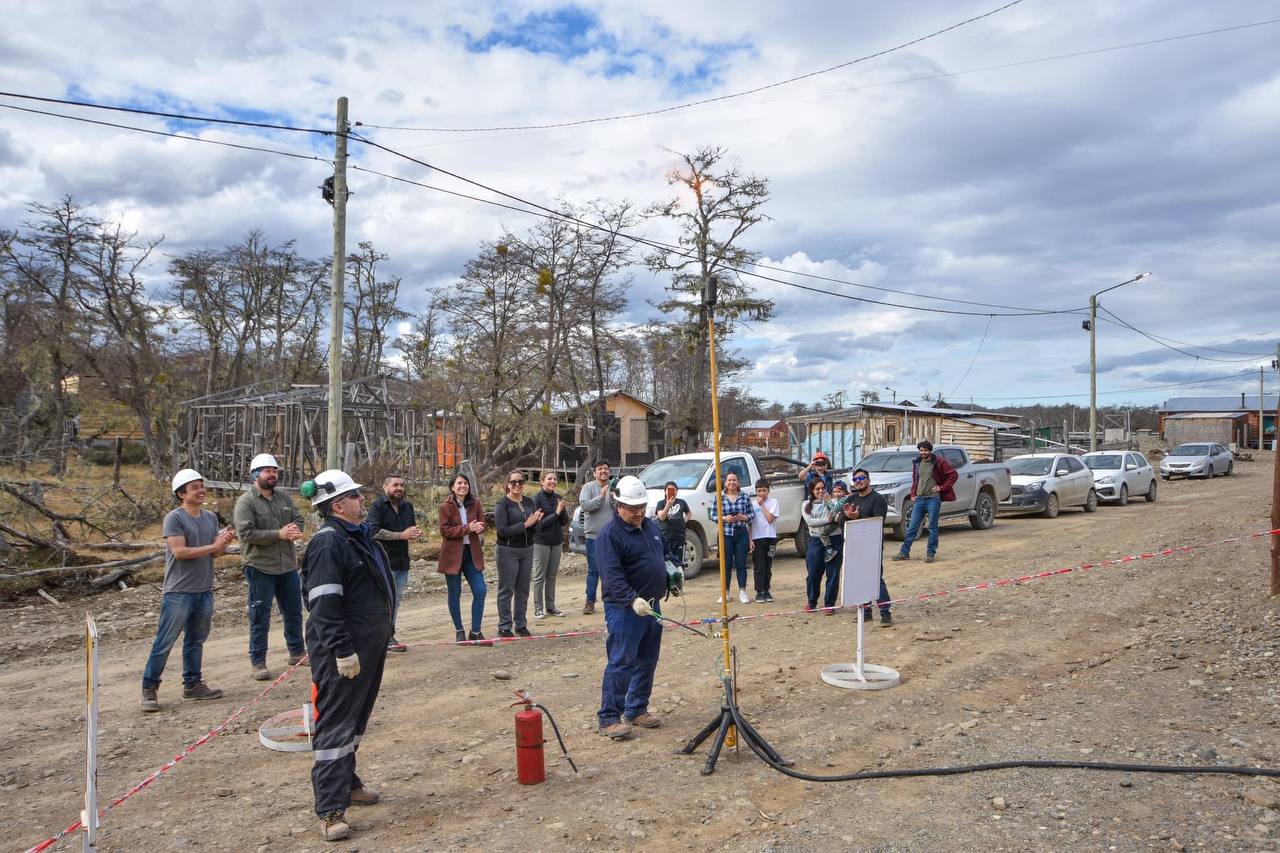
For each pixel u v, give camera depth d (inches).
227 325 1660.9
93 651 154.3
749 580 534.6
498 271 1143.6
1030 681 287.4
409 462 995.9
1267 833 163.8
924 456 569.9
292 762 232.4
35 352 1146.7
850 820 182.1
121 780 220.2
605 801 198.4
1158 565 490.3
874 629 370.3
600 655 343.0
